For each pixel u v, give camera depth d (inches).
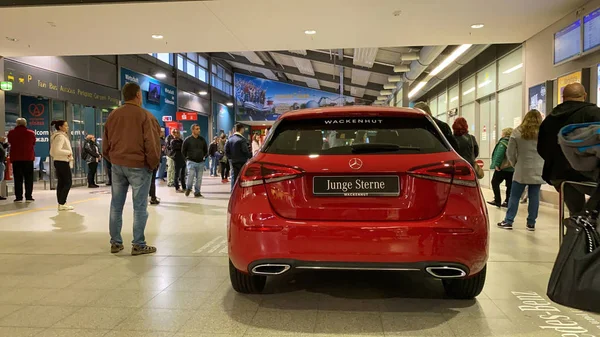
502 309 116.2
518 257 170.9
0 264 164.4
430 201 102.8
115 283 140.6
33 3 269.9
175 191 453.7
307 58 805.9
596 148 96.3
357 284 138.0
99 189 509.7
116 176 178.2
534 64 347.9
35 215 291.0
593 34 263.3
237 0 266.4
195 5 274.5
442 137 114.7
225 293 130.3
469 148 211.8
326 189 104.8
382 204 103.5
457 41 365.1
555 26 313.6
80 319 110.7
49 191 478.3
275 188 106.4
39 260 170.4
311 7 280.1
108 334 101.7
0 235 220.8
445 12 291.9
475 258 103.3
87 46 374.3
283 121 120.2
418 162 104.4
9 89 414.6
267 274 109.2
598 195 97.0
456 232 101.2
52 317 112.1
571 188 134.5
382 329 103.5
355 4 275.0
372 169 103.6
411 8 283.4
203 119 1074.1
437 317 110.7
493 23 315.9
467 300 123.2
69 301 124.0
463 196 103.4
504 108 436.5
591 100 270.7
